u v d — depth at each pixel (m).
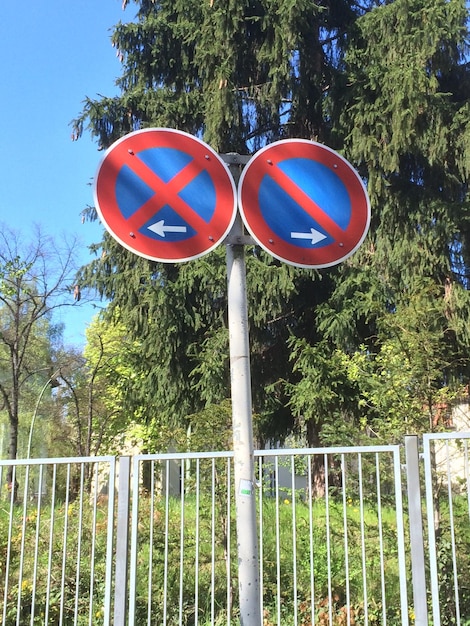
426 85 11.02
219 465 4.71
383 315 5.93
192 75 13.95
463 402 6.59
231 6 11.98
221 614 4.36
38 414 31.22
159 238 2.51
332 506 4.51
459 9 11.19
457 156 11.68
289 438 14.34
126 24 13.49
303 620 4.23
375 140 11.31
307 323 12.97
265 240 2.61
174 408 12.70
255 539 2.40
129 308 13.03
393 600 4.27
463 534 4.22
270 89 12.44
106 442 23.95
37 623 4.51
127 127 13.81
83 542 4.80
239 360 2.51
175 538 4.66
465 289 11.26
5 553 4.79
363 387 6.22
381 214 11.70
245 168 2.64
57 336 29.72
